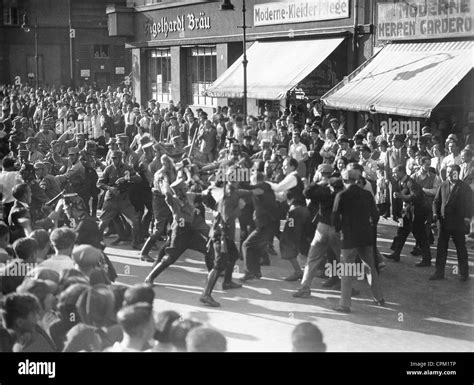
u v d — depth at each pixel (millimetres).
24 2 47781
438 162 14453
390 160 14586
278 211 10586
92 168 13562
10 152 17531
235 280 10695
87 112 26234
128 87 42750
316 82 23250
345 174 9711
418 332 8219
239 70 27203
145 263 11781
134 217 12594
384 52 21031
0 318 5539
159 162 12781
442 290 10164
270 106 26578
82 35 47969
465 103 18609
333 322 8664
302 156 15820
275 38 26953
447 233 10570
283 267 11508
